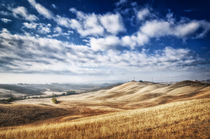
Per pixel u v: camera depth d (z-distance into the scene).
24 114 34.50
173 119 12.45
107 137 9.06
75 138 9.15
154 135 8.74
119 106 65.38
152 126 10.99
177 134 8.53
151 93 102.19
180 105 20.47
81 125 13.14
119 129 10.67
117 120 15.10
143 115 16.66
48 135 9.89
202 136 8.02
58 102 82.19
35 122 30.11
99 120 15.78
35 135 9.80
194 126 9.96
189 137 8.08
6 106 39.47
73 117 29.95
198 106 17.50
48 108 44.94
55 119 30.70
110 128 11.23
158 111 18.25
